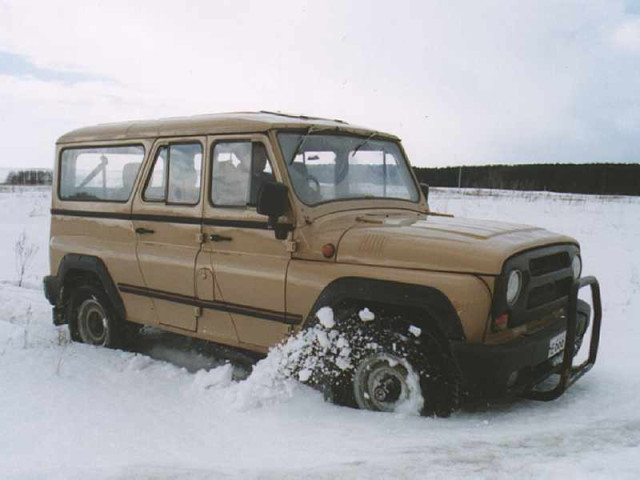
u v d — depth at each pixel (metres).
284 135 4.61
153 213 5.40
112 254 5.76
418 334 3.92
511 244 3.93
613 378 4.86
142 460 3.15
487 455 3.10
